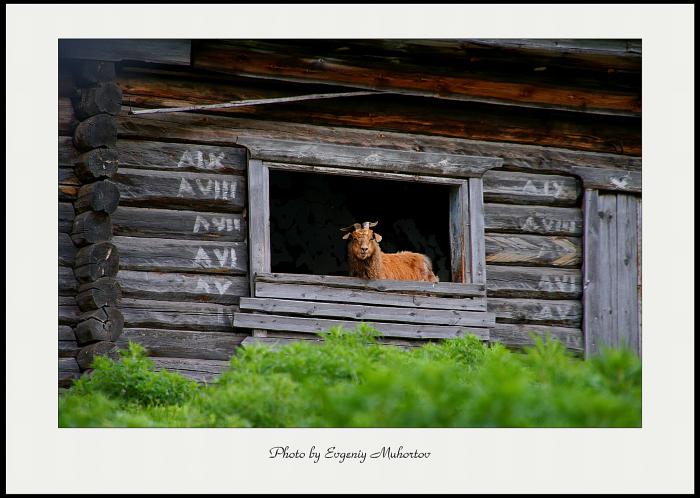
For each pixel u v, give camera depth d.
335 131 17.80
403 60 17.56
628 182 19.41
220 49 16.62
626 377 10.87
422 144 18.28
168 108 16.52
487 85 18.11
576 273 19.17
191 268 16.69
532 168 19.00
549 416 10.02
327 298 17.02
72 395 13.62
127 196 16.52
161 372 14.39
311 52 17.05
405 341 17.48
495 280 18.62
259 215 16.91
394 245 24.05
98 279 15.65
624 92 18.92
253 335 16.64
